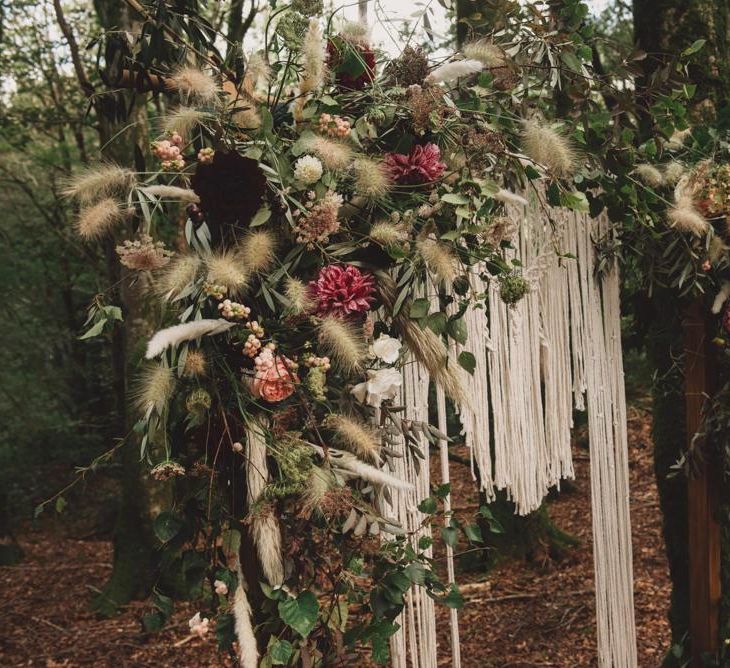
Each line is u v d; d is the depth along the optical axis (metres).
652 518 6.42
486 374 1.99
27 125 8.77
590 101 1.92
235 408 1.48
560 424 2.16
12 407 8.55
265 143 1.49
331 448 1.50
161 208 1.46
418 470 1.90
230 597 1.47
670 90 2.00
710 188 2.00
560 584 5.17
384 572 1.58
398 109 1.62
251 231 1.48
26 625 5.25
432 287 1.89
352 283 1.48
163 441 1.47
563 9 1.88
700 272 2.16
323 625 1.57
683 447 2.61
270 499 1.41
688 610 2.65
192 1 1.83
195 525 1.50
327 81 1.62
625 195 1.97
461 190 1.59
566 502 7.21
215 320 1.39
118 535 5.48
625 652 2.32
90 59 7.92
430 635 1.92
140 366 1.44
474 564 5.47
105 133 4.80
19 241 8.97
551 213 2.12
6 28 8.25
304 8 1.59
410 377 1.90
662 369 2.65
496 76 1.81
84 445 8.62
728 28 2.60
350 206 1.57
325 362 1.44
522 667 4.07
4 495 7.73
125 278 1.46
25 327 9.00
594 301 2.24
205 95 1.48
